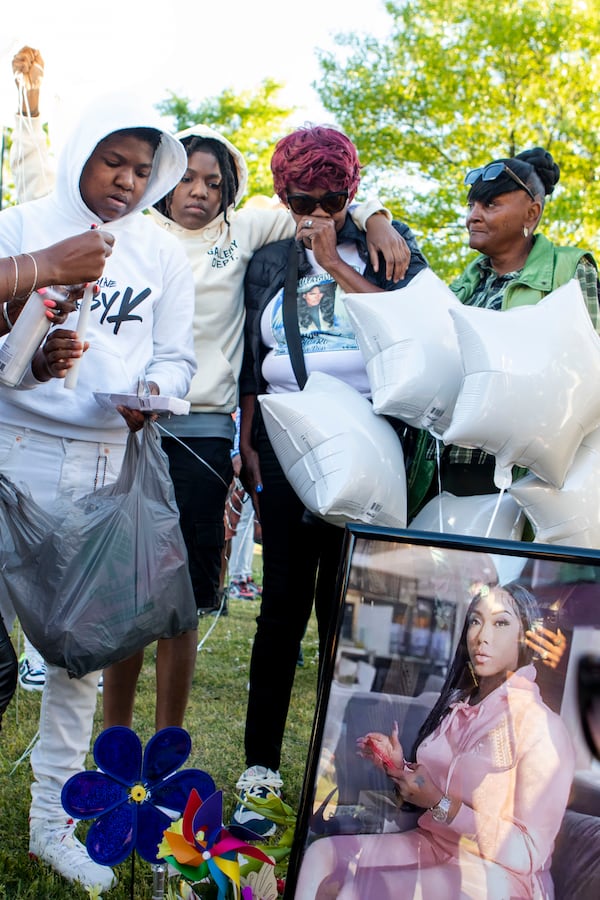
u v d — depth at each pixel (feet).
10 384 7.04
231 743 10.69
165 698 9.00
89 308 7.14
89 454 7.77
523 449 6.75
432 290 7.90
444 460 8.34
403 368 7.43
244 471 9.98
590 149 46.75
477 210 8.57
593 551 5.65
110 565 6.97
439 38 50.11
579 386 6.79
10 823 8.22
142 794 6.01
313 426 7.66
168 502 7.44
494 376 6.68
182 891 5.78
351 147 8.83
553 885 5.42
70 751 7.68
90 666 6.88
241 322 9.87
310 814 5.47
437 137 50.98
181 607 7.33
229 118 64.59
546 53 47.65
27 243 7.61
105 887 7.16
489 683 5.57
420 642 5.59
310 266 9.15
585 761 5.51
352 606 5.57
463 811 5.48
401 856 5.44
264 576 9.16
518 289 8.29
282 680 8.95
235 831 5.98
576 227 46.68
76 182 7.53
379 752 5.52
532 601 5.63
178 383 8.11
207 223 9.77
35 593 6.92
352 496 7.43
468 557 5.65
